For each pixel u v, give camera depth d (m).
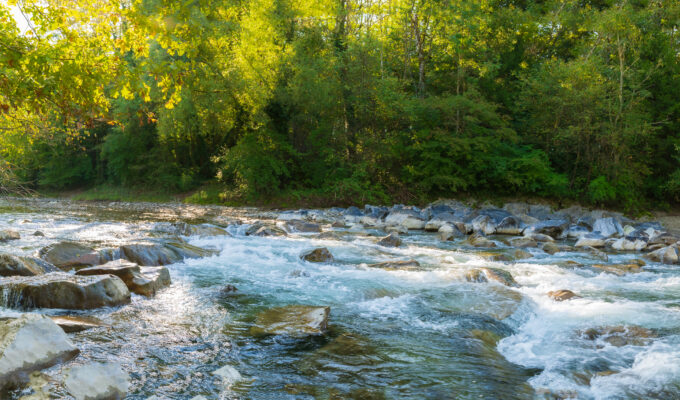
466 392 4.52
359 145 32.69
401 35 35.25
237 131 33.25
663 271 11.72
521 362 5.49
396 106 31.23
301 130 33.84
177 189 36.59
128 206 28.11
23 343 4.31
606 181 29.72
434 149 31.67
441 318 7.00
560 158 32.66
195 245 12.51
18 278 6.81
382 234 18.50
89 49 5.93
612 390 4.71
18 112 8.88
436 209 26.22
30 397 3.72
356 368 5.00
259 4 29.11
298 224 17.45
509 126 34.16
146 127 37.75
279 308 6.95
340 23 36.19
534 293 8.85
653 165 33.16
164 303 7.11
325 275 9.64
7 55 5.39
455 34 32.50
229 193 31.31
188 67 6.75
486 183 31.72
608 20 30.73
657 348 5.99
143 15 5.92
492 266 11.44
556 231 19.97
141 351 5.15
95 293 6.67
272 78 29.34
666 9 33.28
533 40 39.09
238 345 5.52
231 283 8.67
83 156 41.19
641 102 31.09
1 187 11.68
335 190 30.25
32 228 15.05
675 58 33.25
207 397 4.17
